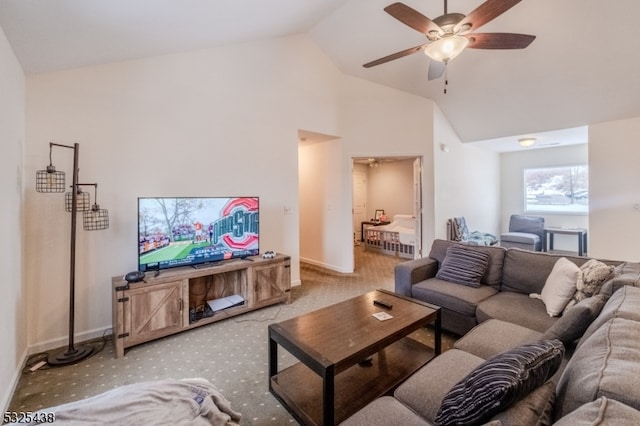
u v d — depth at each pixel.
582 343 1.21
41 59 2.27
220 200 3.17
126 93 2.89
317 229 5.54
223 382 2.07
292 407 1.70
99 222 2.64
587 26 2.85
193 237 3.00
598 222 4.00
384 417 1.20
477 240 5.21
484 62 3.69
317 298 3.79
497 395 0.86
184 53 3.25
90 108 2.70
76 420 1.07
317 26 4.05
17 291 2.16
